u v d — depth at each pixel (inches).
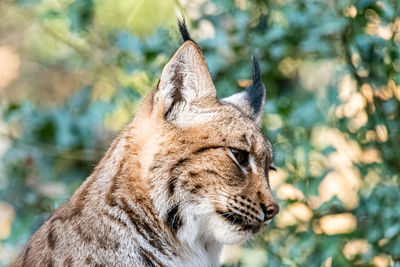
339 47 478.3
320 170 477.4
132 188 322.3
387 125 436.1
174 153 325.4
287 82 535.5
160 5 574.2
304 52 493.4
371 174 451.5
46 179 546.9
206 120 333.7
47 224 332.8
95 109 533.6
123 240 315.0
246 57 494.0
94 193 323.0
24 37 728.3
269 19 499.8
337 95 486.6
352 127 464.8
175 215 326.6
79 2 518.6
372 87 439.2
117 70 540.7
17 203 527.8
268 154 354.9
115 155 329.7
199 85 338.0
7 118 533.6
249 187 336.8
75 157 530.0
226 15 517.0
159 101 326.3
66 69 693.9
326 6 483.5
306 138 485.4
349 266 402.0
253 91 391.2
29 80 741.9
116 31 557.3
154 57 495.2
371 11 438.3
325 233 430.3
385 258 410.9
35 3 528.4
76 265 304.7
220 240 338.3
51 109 566.3
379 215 422.6
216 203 329.7
